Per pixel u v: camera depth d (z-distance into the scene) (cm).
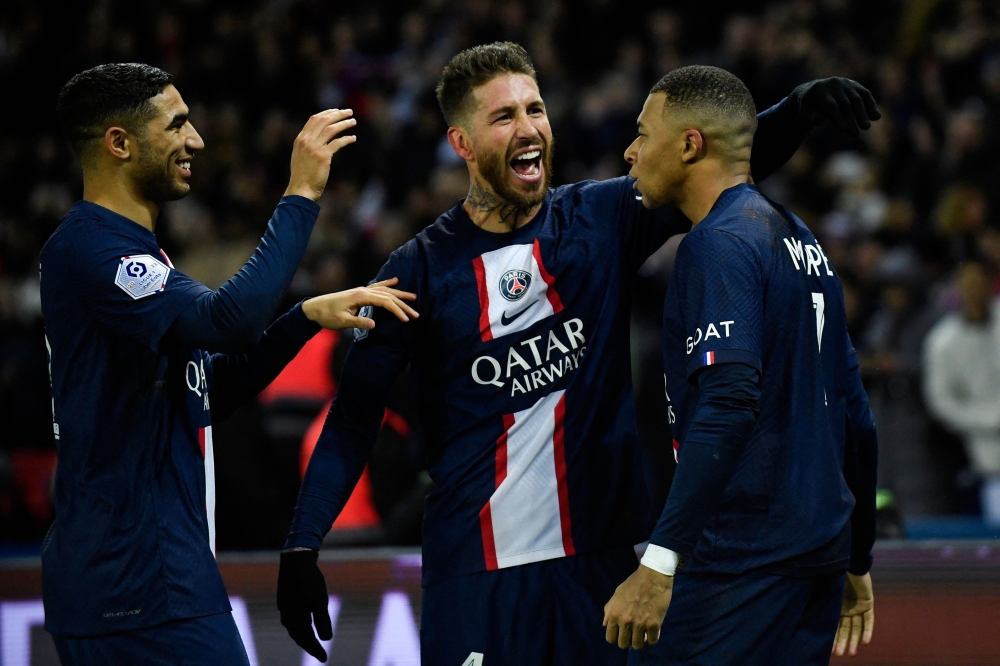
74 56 4094
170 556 992
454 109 1109
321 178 1035
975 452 2308
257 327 979
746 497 936
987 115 3238
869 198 3192
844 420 1002
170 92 1035
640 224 1142
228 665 1003
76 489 995
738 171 999
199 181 3647
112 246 990
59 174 3834
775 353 943
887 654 1368
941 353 2339
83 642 988
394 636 1411
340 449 1110
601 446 1102
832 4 3697
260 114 3966
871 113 1053
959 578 1364
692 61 3600
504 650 1080
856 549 1097
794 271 959
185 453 1028
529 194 1097
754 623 931
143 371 999
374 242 3130
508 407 1095
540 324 1097
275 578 1421
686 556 877
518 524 1088
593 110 3478
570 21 3838
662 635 966
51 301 1007
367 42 4125
